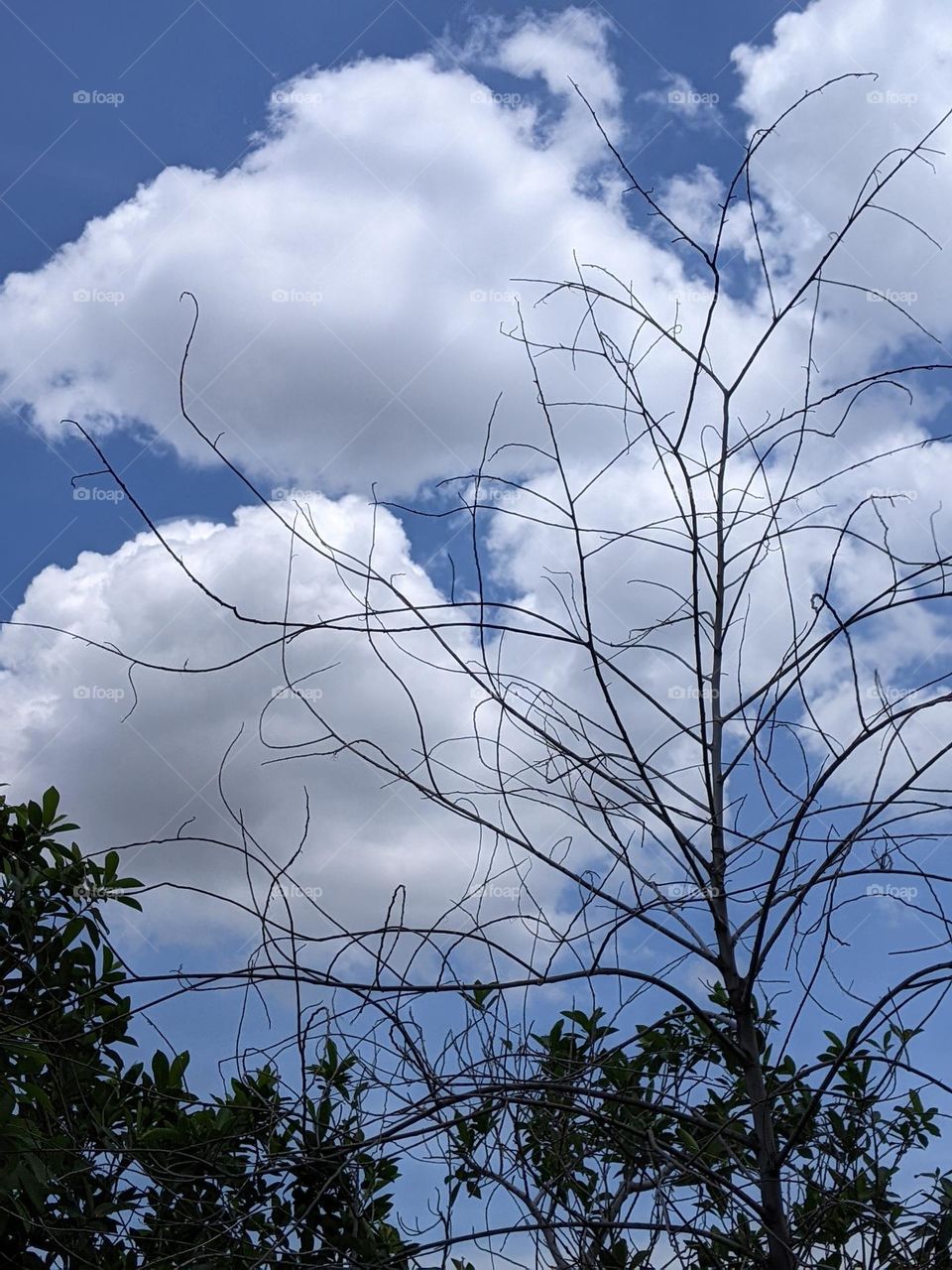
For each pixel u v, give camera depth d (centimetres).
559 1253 295
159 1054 388
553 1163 326
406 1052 287
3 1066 342
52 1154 327
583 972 278
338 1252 298
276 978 264
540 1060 287
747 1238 330
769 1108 285
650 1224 265
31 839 388
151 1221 316
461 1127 314
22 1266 319
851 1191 353
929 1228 318
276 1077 324
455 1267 334
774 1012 384
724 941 299
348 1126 285
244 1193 339
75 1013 366
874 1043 384
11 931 371
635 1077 371
